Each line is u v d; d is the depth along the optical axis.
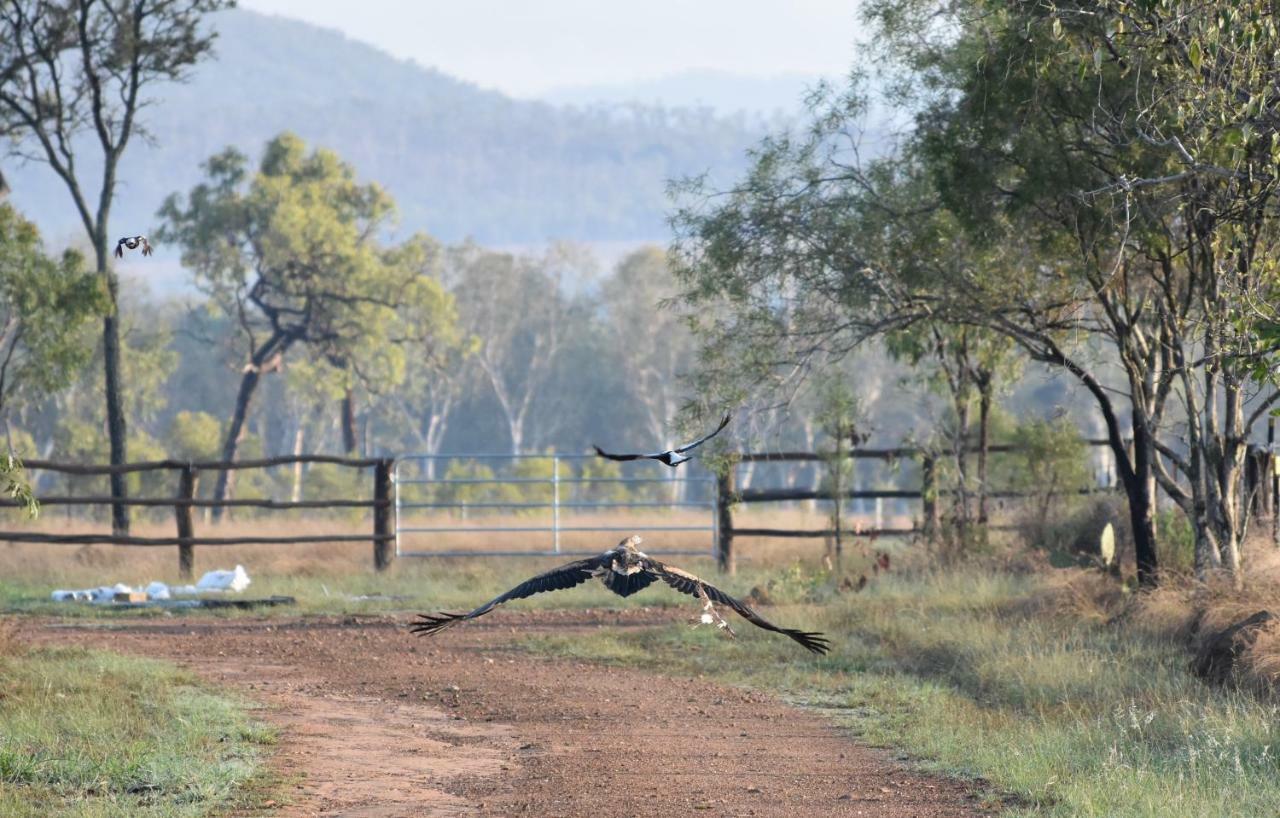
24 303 116.44
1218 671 58.91
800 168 88.19
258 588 98.94
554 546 114.06
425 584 100.38
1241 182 64.00
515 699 63.06
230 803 43.41
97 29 133.25
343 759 50.47
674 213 90.06
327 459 107.12
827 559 98.94
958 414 101.44
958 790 46.22
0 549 110.12
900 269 83.19
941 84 82.31
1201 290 72.62
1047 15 67.44
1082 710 55.97
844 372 100.19
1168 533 88.25
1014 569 90.81
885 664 69.50
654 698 63.38
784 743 54.03
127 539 102.69
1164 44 58.62
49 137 139.25
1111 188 65.81
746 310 89.81
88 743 49.00
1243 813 39.66
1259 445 89.62
